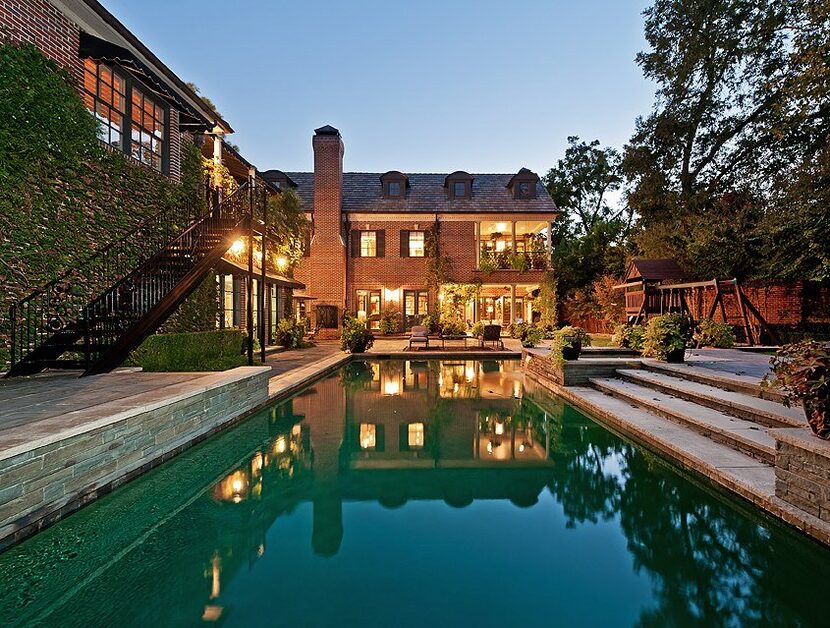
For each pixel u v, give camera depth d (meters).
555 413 7.01
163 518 3.46
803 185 12.31
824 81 11.80
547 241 22.14
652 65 19.83
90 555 2.89
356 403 7.83
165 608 2.34
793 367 2.89
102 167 7.93
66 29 7.36
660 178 19.80
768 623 2.21
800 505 2.83
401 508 3.65
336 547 2.99
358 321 15.38
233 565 2.78
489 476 4.39
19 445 2.78
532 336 14.55
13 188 6.38
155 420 4.20
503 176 24.78
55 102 6.94
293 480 4.30
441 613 2.29
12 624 2.22
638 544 3.02
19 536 2.78
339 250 21.38
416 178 24.61
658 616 2.26
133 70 8.02
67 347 6.28
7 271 6.30
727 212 16.42
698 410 5.34
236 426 5.98
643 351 9.16
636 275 15.09
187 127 10.44
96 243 7.80
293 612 2.30
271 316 16.08
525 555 2.89
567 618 2.24
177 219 9.99
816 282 12.73
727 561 2.79
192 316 10.13
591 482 4.15
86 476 3.33
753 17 16.98
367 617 2.26
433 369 12.29
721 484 3.62
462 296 21.42
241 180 15.34
